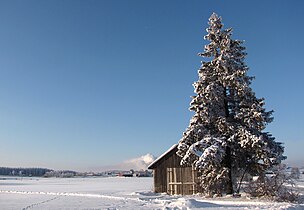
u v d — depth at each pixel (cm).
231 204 2314
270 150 2723
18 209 2392
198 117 2955
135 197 3112
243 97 2911
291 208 2023
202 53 3072
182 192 3419
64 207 2461
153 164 3581
